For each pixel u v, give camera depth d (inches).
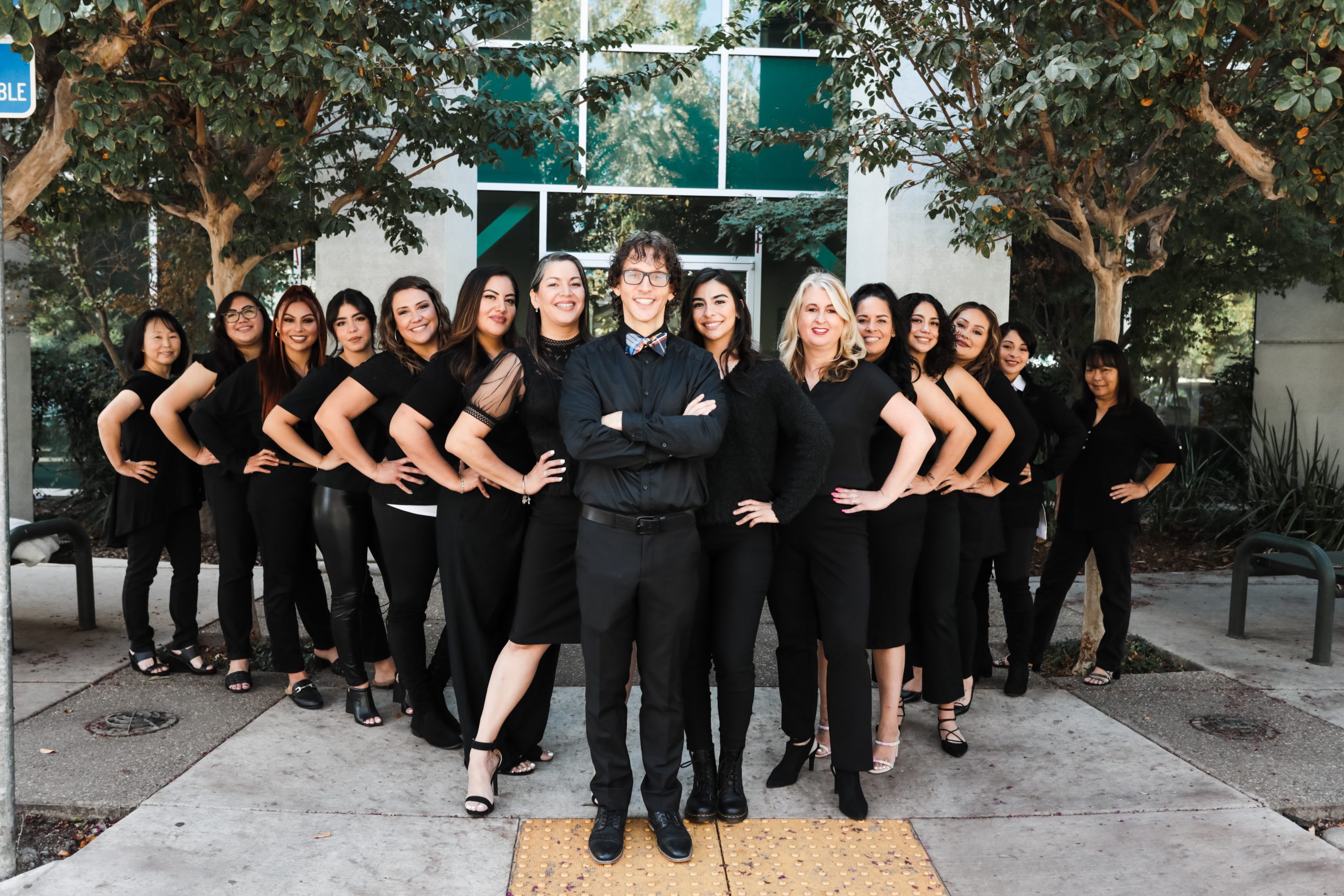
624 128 386.6
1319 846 113.0
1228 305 349.1
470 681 124.8
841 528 120.3
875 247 283.9
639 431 102.0
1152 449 176.2
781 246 370.0
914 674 166.7
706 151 389.4
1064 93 142.9
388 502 134.0
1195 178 199.2
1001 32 176.1
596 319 390.0
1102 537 174.7
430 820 118.1
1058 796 126.8
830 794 127.9
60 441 354.3
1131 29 165.8
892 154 193.0
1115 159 217.9
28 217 198.5
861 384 121.3
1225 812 122.0
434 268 265.6
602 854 108.3
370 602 163.0
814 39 200.4
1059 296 329.4
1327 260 289.7
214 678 171.9
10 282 307.1
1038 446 156.7
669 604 108.2
